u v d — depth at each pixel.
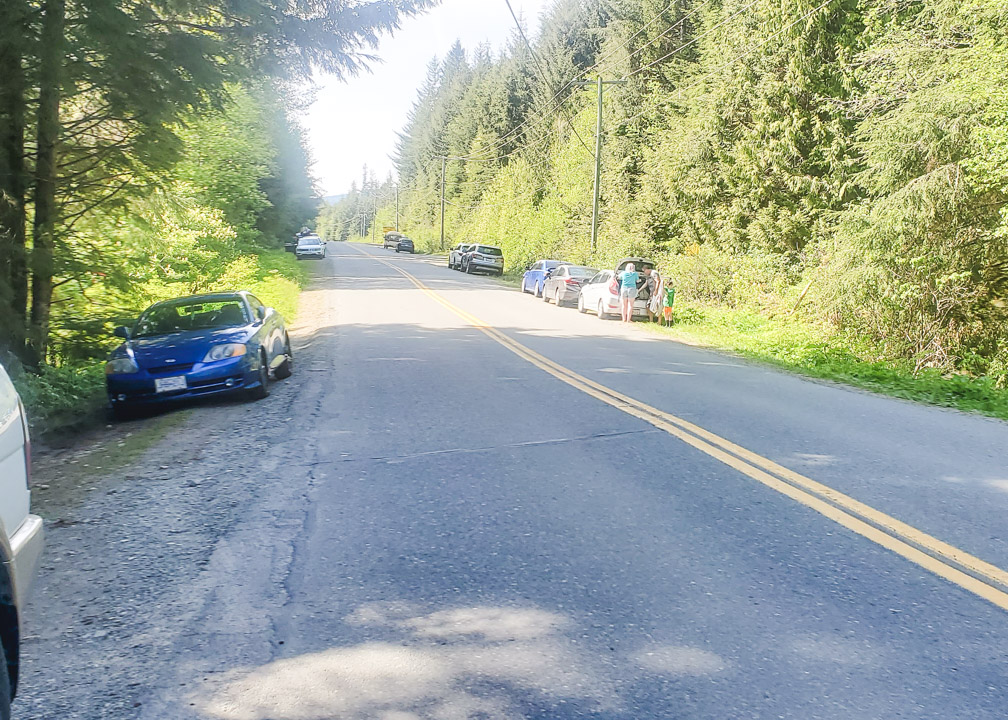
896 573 4.42
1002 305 16.53
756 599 4.08
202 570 4.54
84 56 10.16
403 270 48.44
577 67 60.00
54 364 13.85
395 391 10.66
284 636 3.73
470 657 3.51
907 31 17.97
